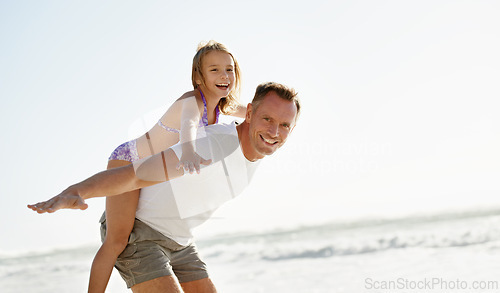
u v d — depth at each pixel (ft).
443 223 59.11
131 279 9.92
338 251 45.19
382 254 40.34
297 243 55.11
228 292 30.50
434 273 28.45
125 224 9.86
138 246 9.90
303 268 37.52
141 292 9.87
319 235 61.05
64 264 55.57
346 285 28.19
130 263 9.87
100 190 7.52
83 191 7.22
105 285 9.85
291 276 34.09
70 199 6.88
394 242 46.24
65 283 41.96
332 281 30.04
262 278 34.60
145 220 9.95
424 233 50.88
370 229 61.31
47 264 56.70
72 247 72.90
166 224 9.98
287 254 47.19
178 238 10.32
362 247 45.68
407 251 40.22
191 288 10.90
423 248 40.75
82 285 40.50
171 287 9.75
